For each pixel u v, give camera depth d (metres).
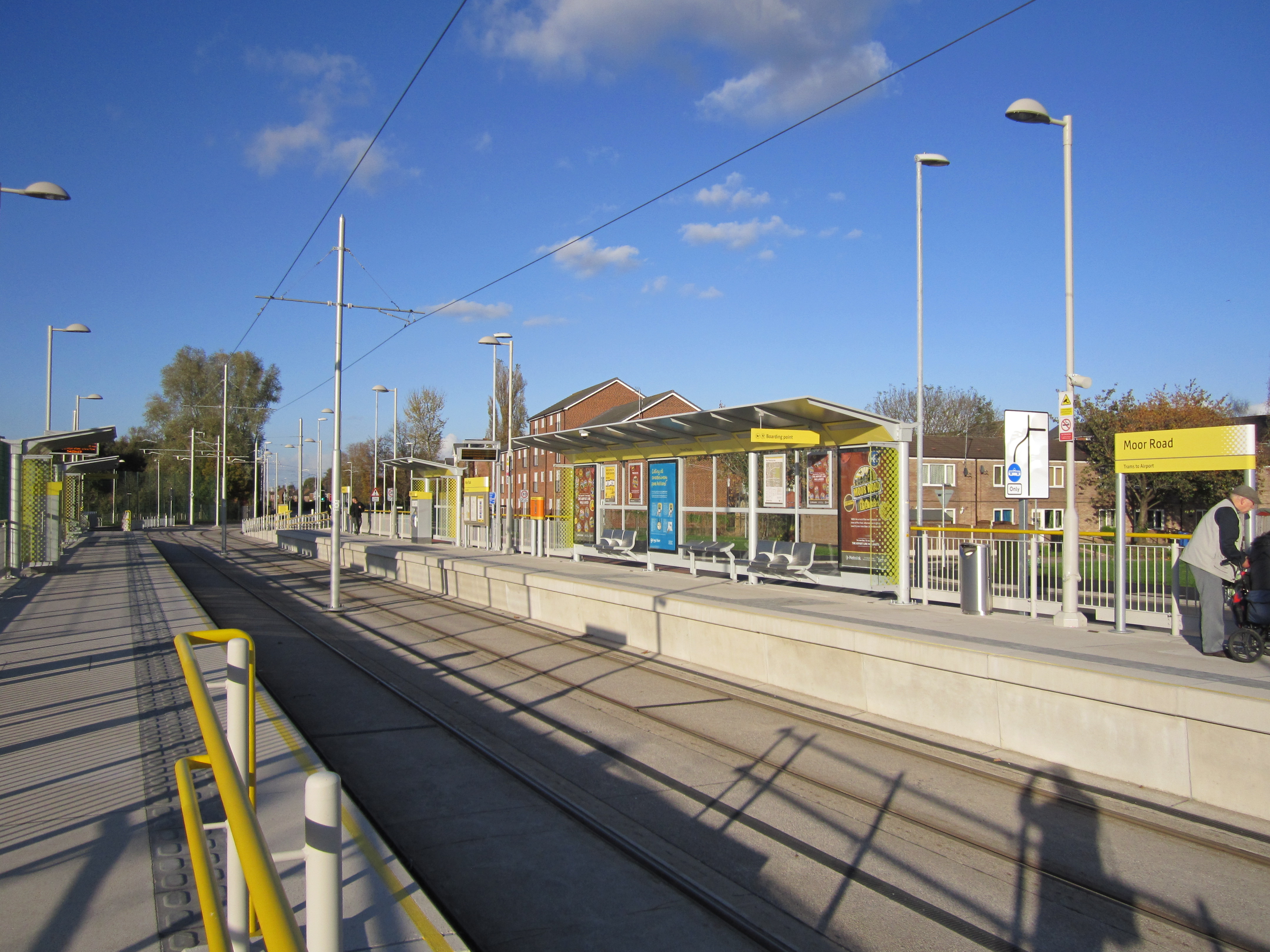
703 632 12.06
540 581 16.58
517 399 71.81
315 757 6.80
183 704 8.52
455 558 22.44
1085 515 39.91
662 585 14.80
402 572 25.17
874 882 5.20
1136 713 6.90
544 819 6.25
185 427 77.06
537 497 22.91
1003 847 5.73
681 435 16.84
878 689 9.23
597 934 4.55
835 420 13.37
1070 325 10.58
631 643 13.70
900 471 12.39
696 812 6.38
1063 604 10.55
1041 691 7.59
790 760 7.64
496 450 28.12
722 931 4.61
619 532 19.81
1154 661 7.71
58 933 3.95
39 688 9.18
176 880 4.56
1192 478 30.30
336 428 18.08
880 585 12.68
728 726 8.80
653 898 4.99
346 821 5.36
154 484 87.81
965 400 68.94
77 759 6.73
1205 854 5.61
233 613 17.55
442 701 9.93
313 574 27.89
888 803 6.55
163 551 40.44
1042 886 5.16
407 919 4.12
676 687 10.64
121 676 9.87
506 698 10.04
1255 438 8.43
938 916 4.77
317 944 2.19
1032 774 7.20
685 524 18.73
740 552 16.69
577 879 5.24
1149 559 10.17
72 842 5.09
